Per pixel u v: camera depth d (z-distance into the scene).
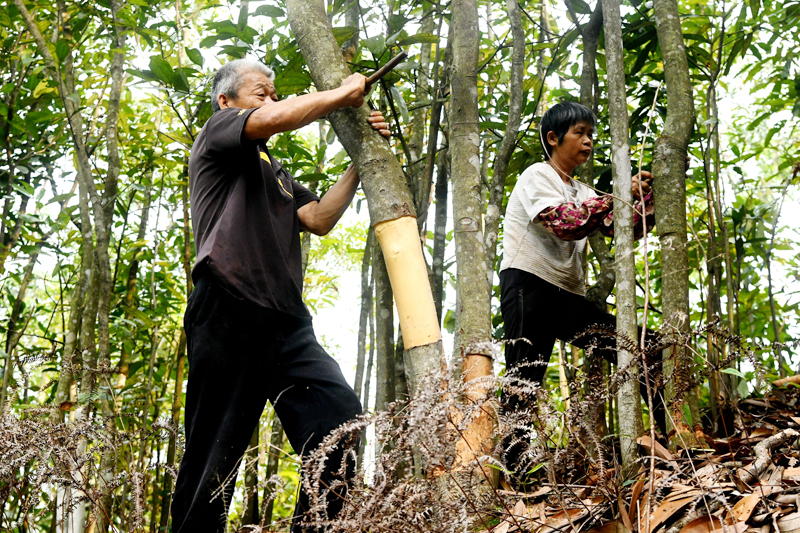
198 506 2.07
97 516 2.33
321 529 1.83
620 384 1.86
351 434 1.70
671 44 2.78
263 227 2.28
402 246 2.29
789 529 1.64
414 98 4.05
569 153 3.02
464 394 1.65
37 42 3.67
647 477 1.87
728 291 3.16
